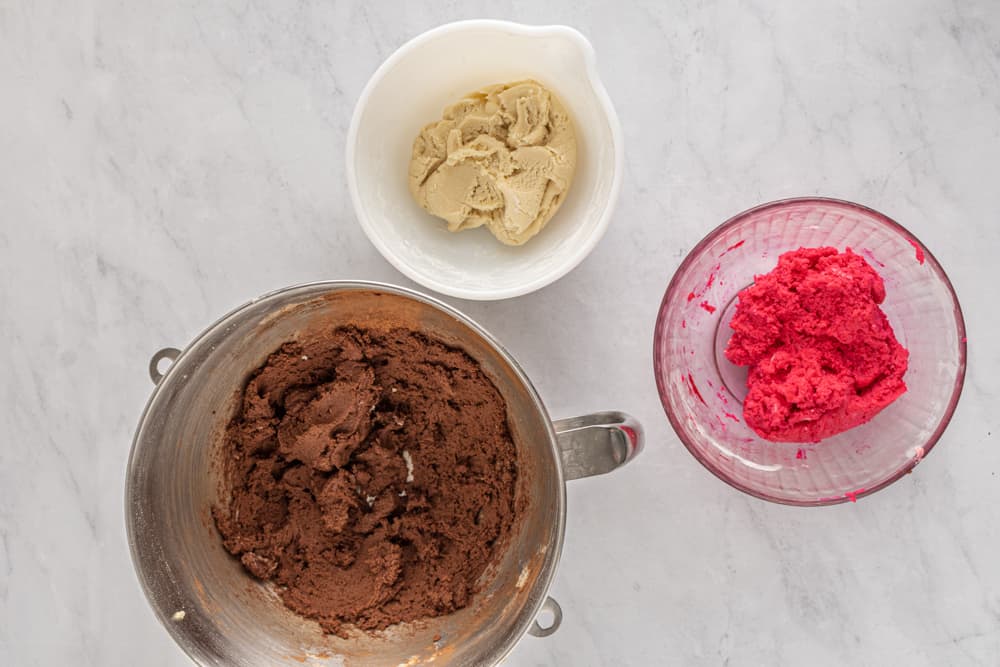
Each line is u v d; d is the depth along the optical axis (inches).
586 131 47.8
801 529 52.6
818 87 51.9
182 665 53.9
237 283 53.2
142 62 53.2
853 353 45.9
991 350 51.9
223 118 52.9
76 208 53.8
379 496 49.8
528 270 48.9
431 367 48.5
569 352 52.6
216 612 47.3
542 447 45.5
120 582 54.2
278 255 52.9
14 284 54.2
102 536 54.3
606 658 52.7
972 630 51.9
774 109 51.9
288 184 52.8
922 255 47.6
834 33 51.8
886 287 50.4
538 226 48.6
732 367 50.4
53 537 54.4
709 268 50.3
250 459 49.4
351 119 49.0
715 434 51.0
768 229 50.0
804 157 52.0
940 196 51.9
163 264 53.5
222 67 52.9
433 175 48.7
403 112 49.1
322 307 46.7
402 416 49.9
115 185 53.6
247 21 52.7
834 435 49.3
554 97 48.2
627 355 52.4
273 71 52.7
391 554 49.2
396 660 48.4
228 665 46.4
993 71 51.6
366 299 46.3
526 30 44.5
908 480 52.2
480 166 47.9
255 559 49.1
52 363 54.3
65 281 54.1
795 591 52.6
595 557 52.8
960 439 52.2
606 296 52.4
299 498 49.6
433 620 48.9
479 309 52.9
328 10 52.4
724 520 52.6
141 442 44.0
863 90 51.9
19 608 54.4
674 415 48.6
